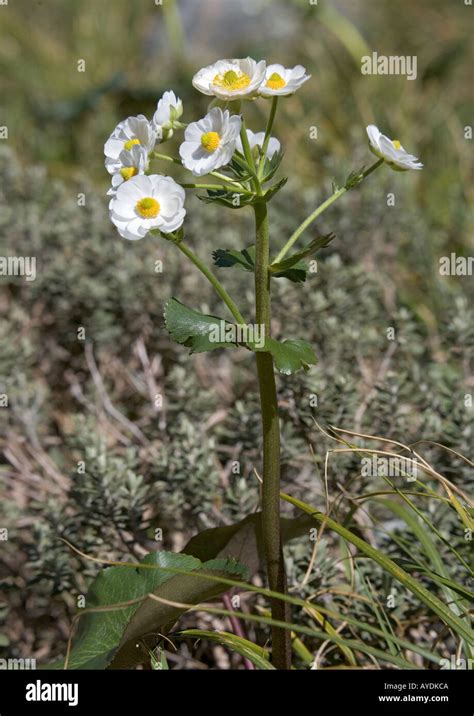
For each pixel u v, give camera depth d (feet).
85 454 4.56
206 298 5.71
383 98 9.64
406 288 6.77
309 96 9.44
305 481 4.83
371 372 5.51
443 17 11.82
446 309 5.78
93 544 4.45
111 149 3.50
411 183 8.01
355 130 7.72
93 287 5.70
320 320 5.31
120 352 5.81
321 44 11.00
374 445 4.69
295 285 5.44
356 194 6.68
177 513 4.62
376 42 11.80
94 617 3.76
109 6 12.19
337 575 4.33
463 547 4.31
